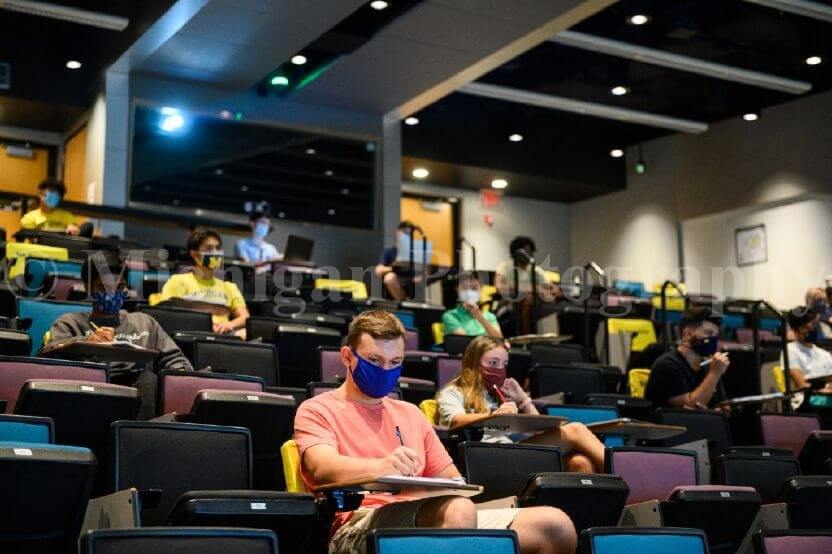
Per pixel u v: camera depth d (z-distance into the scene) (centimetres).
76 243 766
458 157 1259
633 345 853
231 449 334
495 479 380
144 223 941
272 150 1091
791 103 1205
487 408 464
